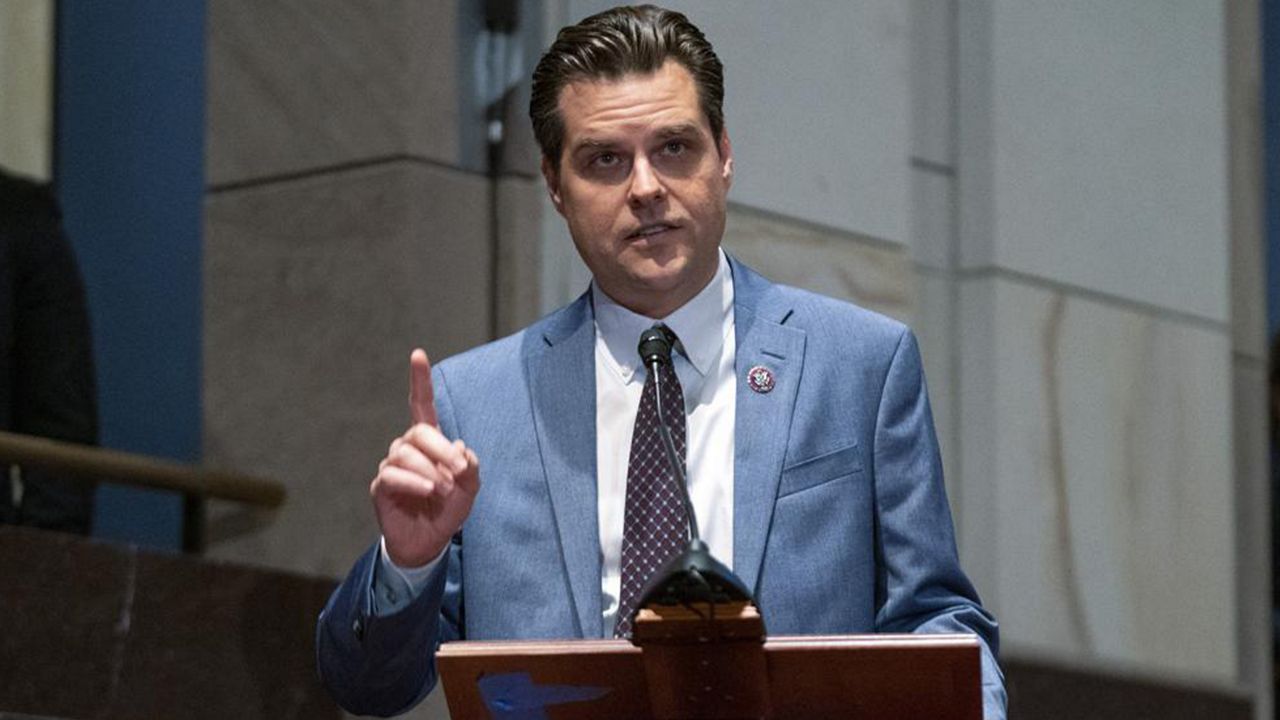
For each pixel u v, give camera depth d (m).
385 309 15.27
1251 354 20.50
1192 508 18.98
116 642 14.36
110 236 15.55
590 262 8.77
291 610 15.20
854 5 16.80
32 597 14.03
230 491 15.24
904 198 16.94
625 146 8.49
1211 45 19.86
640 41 8.58
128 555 14.49
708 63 8.70
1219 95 19.86
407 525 7.88
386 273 15.30
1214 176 19.67
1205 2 19.86
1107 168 18.94
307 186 15.64
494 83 15.59
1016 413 18.09
